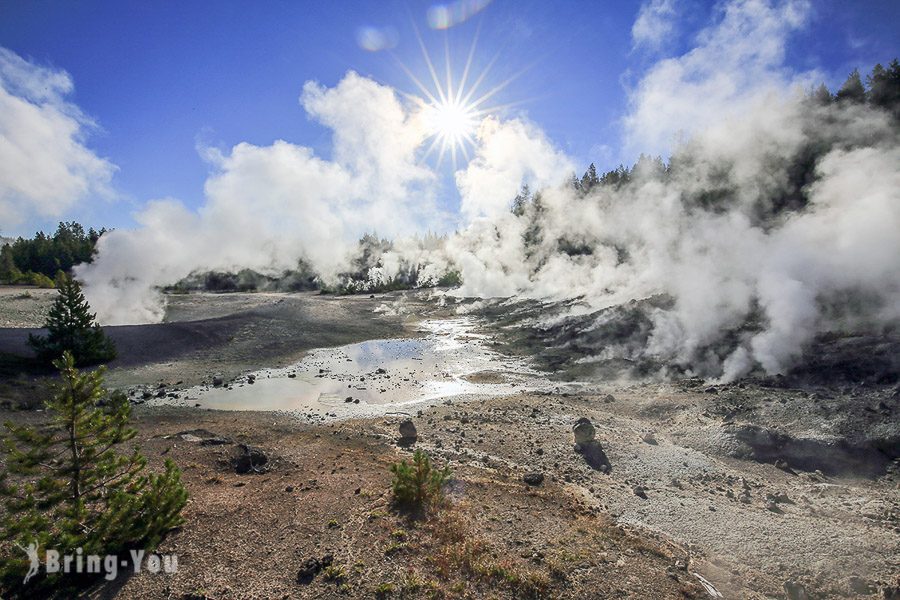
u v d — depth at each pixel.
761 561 8.12
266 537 8.37
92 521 7.48
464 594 6.96
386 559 7.76
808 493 11.17
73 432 7.32
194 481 10.94
